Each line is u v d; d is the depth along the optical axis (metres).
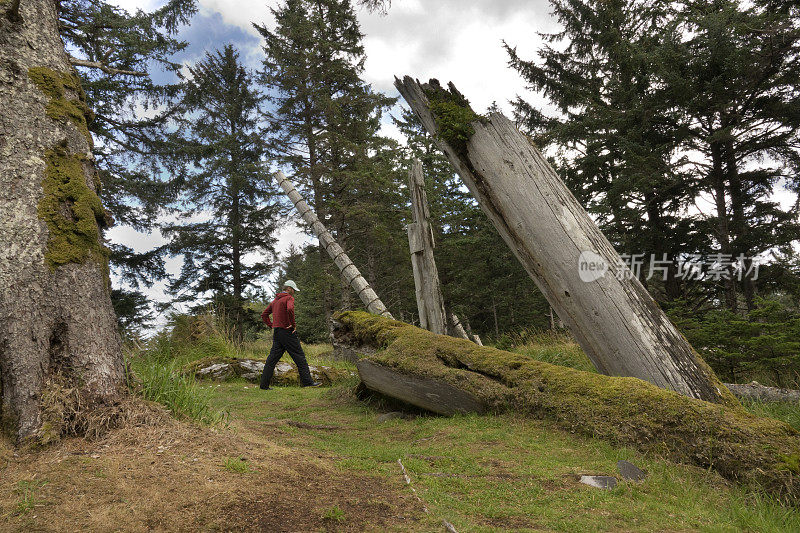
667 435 3.03
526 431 3.54
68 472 1.92
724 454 2.74
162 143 13.12
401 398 4.65
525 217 4.76
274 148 15.88
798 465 2.48
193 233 18.06
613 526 1.91
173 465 2.12
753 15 9.38
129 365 2.76
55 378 2.31
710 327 6.13
